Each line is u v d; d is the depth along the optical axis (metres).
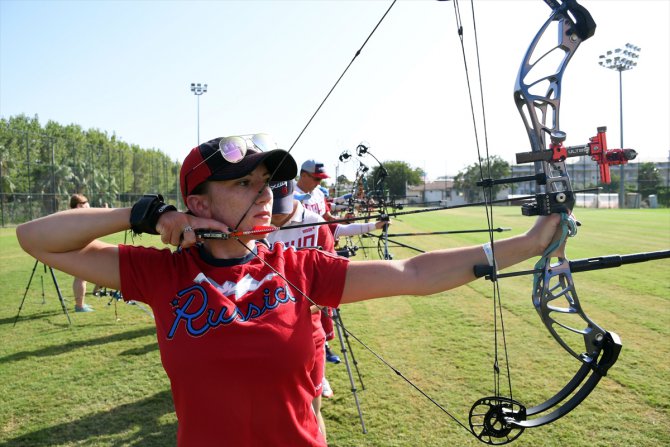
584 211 37.22
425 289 1.67
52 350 5.73
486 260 1.71
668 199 49.53
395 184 41.88
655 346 5.07
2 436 3.71
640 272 9.15
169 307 1.51
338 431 3.62
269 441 1.45
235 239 1.61
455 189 64.12
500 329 5.92
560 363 4.71
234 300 1.51
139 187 46.69
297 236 4.07
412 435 3.52
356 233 4.83
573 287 1.86
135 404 4.21
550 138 1.82
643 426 3.50
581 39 1.94
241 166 1.54
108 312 7.74
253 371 1.43
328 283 1.64
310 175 5.34
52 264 1.57
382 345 5.52
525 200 1.78
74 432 3.75
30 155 34.31
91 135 62.62
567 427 3.52
